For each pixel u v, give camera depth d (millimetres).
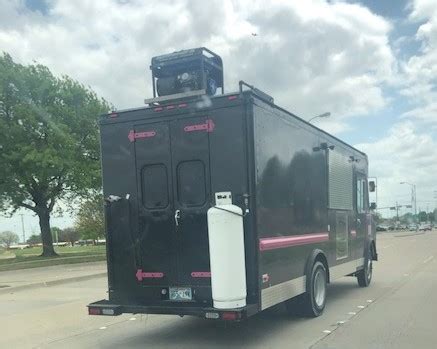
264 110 7609
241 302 6922
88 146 34219
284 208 8156
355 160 12812
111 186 8055
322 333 8062
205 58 8148
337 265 10953
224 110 7336
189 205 7512
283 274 8023
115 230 7984
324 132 10352
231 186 7250
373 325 8633
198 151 7469
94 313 7773
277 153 7992
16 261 30391
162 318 9828
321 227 9938
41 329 9320
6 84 31453
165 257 7629
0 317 10867
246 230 7160
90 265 26391
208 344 7613
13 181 31953
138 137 7883
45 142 31938
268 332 8242
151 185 7793
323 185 10156
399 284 14125
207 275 7344
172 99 7727
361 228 13203
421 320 9023
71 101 34000
